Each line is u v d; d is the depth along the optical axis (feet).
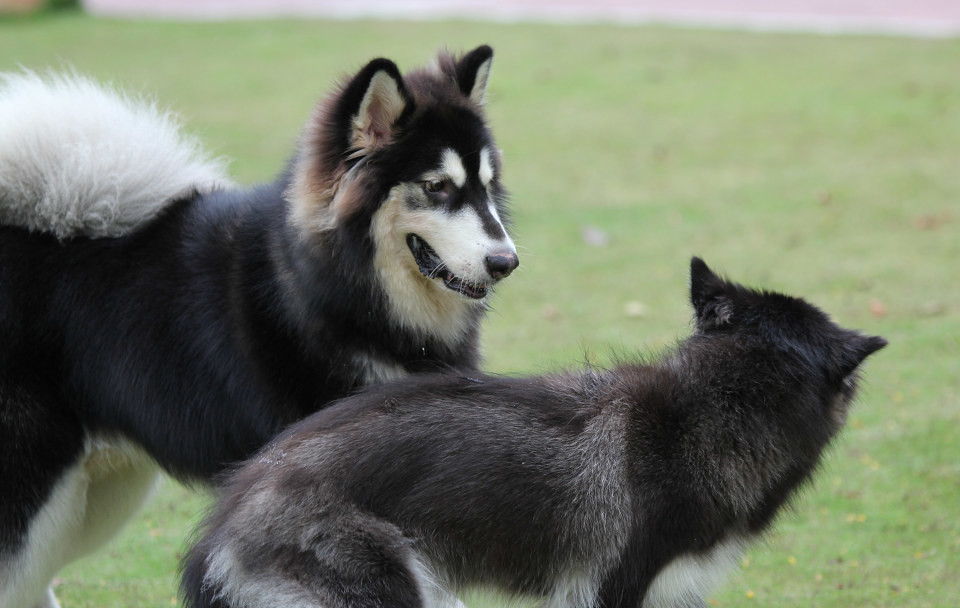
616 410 20.07
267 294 21.13
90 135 22.44
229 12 102.27
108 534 23.82
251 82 75.00
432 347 22.15
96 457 22.31
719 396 20.12
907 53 82.89
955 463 31.14
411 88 21.42
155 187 22.59
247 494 18.62
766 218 53.42
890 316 41.86
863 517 28.60
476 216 21.17
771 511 20.76
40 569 21.43
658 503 19.36
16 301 20.97
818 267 47.16
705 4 106.22
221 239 21.79
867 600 24.76
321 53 82.64
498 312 42.42
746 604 24.79
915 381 36.45
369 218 20.80
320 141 21.26
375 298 21.07
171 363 21.34
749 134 66.28
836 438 24.82
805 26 93.91
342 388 21.25
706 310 21.39
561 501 19.20
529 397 20.04
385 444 18.70
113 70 76.74
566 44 86.69
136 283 21.54
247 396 21.11
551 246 50.06
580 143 65.00
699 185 58.29
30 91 23.12
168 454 21.79
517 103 72.28
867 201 55.36
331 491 18.35
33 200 21.58
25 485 20.80
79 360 21.35
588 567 19.52
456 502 18.79
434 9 103.86
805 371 20.42
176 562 27.35
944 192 56.29
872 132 65.98
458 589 19.40
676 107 71.41
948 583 25.32
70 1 98.22
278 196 21.98
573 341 39.99
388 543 18.40
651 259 48.62
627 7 104.68
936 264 47.24
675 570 19.71
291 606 17.94
